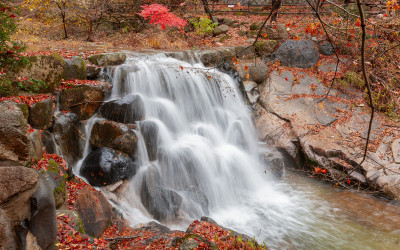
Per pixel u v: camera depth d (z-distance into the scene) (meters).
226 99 10.20
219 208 7.26
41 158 5.11
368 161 8.23
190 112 9.23
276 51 12.63
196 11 16.41
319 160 8.84
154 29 14.21
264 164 9.05
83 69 7.60
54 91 6.63
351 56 11.60
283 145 9.70
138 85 8.48
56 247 3.50
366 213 6.98
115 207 5.83
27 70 6.12
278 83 11.54
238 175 8.18
